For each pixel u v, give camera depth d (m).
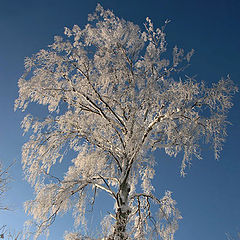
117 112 9.00
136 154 7.23
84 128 8.32
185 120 8.23
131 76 8.84
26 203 7.95
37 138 8.40
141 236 6.99
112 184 9.69
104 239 6.30
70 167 9.45
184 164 7.59
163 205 8.79
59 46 8.24
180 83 7.64
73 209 8.07
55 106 8.98
